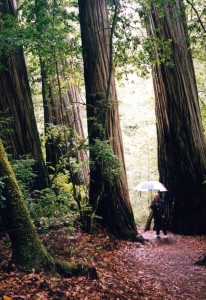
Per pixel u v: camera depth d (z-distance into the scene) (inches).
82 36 481.1
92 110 470.9
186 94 555.5
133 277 285.3
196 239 508.7
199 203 547.8
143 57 515.2
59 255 297.1
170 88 557.0
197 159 552.7
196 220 546.3
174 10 547.5
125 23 489.1
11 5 441.4
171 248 435.2
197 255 390.3
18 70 429.7
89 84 474.3
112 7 497.0
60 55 421.7
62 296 188.4
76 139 520.4
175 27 553.3
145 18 492.4
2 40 322.7
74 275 229.1
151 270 319.6
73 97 661.3
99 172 452.8
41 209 307.4
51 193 338.3
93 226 434.9
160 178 599.8
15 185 216.8
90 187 465.7
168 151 576.1
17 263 212.7
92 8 476.7
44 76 582.2
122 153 481.4
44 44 346.0
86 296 198.2
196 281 287.6
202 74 781.9
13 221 214.1
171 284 278.2
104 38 478.0
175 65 553.3
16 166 298.4
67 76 566.3
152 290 255.8
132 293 235.0
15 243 215.8
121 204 464.1
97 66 471.8
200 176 551.2
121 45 495.8
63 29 379.9
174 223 569.3
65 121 645.9
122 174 474.0
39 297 178.9
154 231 619.5
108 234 441.7
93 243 380.5
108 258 338.0
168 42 494.3
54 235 316.2
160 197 576.7
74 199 419.5
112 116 474.3
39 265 215.0
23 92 432.5
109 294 214.1
